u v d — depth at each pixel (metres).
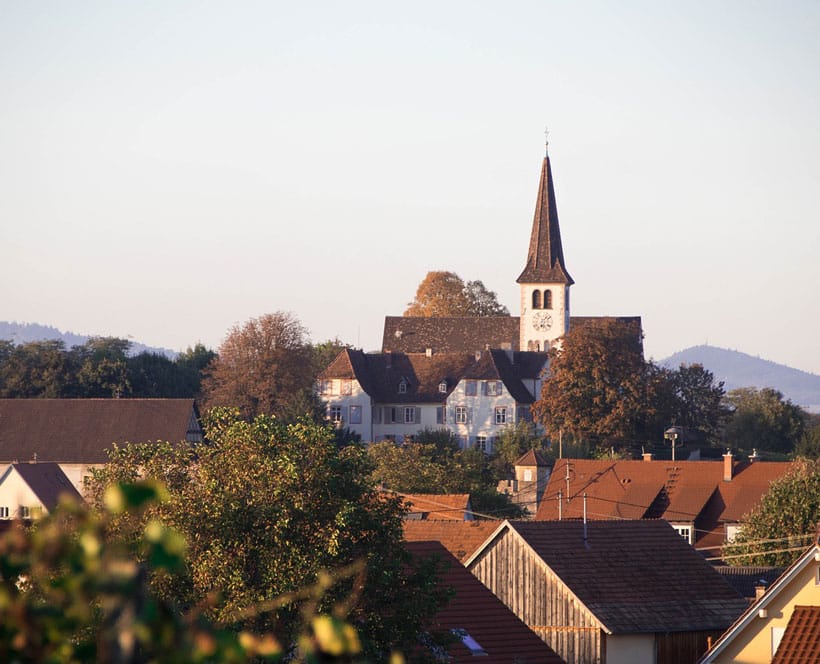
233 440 123.69
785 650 130.38
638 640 170.00
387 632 114.62
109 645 20.88
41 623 21.77
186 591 110.94
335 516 116.94
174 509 115.56
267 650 22.03
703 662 151.38
